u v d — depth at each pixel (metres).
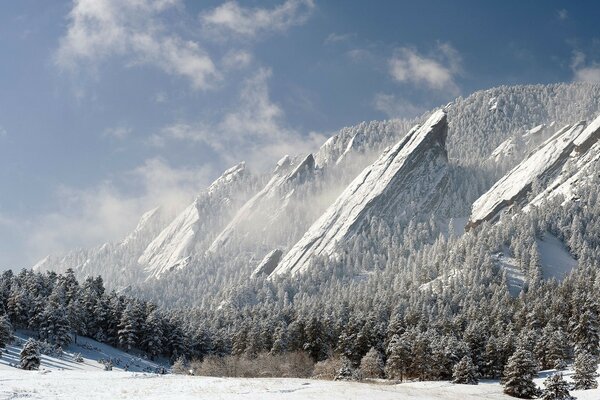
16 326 141.62
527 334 131.25
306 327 130.38
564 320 145.25
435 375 112.88
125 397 41.94
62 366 108.88
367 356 113.50
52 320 133.88
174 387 49.12
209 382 54.31
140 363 141.25
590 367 85.62
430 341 121.62
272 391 46.00
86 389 46.53
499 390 89.00
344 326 137.00
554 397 71.12
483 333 133.62
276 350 128.25
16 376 56.28
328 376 106.94
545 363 123.19
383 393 47.28
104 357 135.75
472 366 101.94
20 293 142.38
